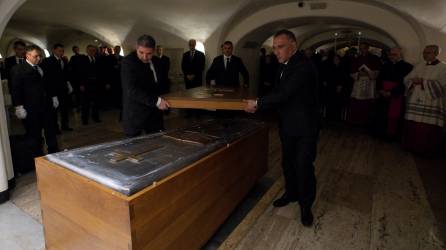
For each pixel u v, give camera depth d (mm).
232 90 2902
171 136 2080
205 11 5535
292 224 2236
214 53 6398
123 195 1228
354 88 5352
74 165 1488
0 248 1920
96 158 1599
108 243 1333
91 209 1359
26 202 2535
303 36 9547
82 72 5363
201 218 1764
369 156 3836
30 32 8680
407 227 2213
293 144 2238
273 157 3744
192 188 1624
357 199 2654
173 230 1511
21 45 4230
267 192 2771
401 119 4344
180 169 1534
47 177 1552
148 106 2418
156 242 1396
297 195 2463
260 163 2730
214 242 2018
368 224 2250
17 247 1937
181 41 6742
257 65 8016
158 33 6781
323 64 6023
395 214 2398
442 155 3896
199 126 2490
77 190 1398
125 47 7500
